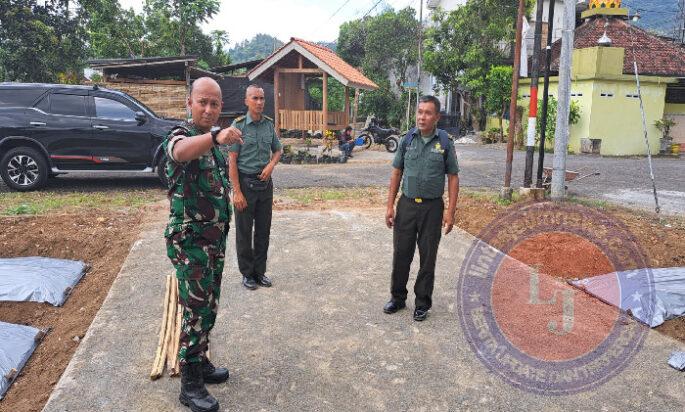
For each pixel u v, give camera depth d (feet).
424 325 13.10
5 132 28.50
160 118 30.99
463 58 73.67
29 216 22.43
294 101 67.82
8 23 77.20
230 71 88.89
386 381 10.64
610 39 60.54
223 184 9.46
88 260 18.81
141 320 13.08
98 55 89.04
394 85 103.96
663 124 60.39
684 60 63.31
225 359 11.37
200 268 9.15
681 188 34.88
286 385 10.43
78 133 29.22
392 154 56.24
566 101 26.08
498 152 60.80
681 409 9.84
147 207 25.39
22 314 15.02
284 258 18.17
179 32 93.09
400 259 13.38
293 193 30.66
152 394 9.96
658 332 12.89
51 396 9.83
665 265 17.76
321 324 13.12
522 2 25.77
